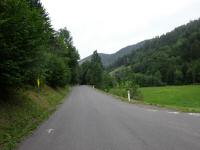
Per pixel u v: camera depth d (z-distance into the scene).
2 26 10.04
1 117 10.25
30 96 18.20
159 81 123.00
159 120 11.28
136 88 36.31
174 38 192.38
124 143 7.26
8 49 10.16
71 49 81.44
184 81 122.88
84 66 118.88
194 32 154.62
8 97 13.33
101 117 12.72
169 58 141.12
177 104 44.81
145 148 6.66
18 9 10.72
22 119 11.66
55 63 35.94
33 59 12.17
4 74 10.69
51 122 11.88
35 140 8.23
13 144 7.66
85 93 39.62
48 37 13.68
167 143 7.11
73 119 12.46
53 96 27.14
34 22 12.02
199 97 58.06
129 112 14.59
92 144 7.29
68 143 7.57
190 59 137.38
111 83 74.50
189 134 8.23
